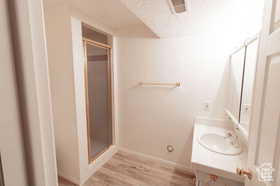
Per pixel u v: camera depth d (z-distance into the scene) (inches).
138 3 42.8
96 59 77.4
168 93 77.2
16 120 9.1
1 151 8.6
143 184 67.7
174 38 71.9
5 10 8.1
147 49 78.7
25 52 9.1
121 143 95.0
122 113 91.5
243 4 48.1
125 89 88.0
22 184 9.8
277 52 20.9
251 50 41.6
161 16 52.1
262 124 25.1
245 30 55.8
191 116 73.5
